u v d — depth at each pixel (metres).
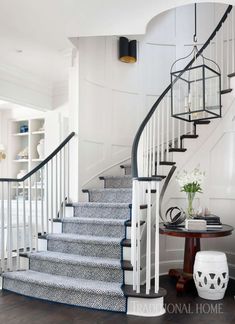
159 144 4.31
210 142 4.20
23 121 6.49
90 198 4.47
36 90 5.34
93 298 2.96
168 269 4.17
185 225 3.40
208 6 5.48
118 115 5.09
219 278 3.15
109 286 3.01
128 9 3.21
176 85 5.09
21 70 4.95
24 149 6.40
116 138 5.06
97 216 4.08
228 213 4.06
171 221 3.63
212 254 3.23
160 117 4.64
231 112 4.07
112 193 4.31
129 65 5.25
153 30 5.46
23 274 3.43
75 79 4.49
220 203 4.12
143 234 3.71
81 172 4.48
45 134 5.73
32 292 3.27
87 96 4.63
